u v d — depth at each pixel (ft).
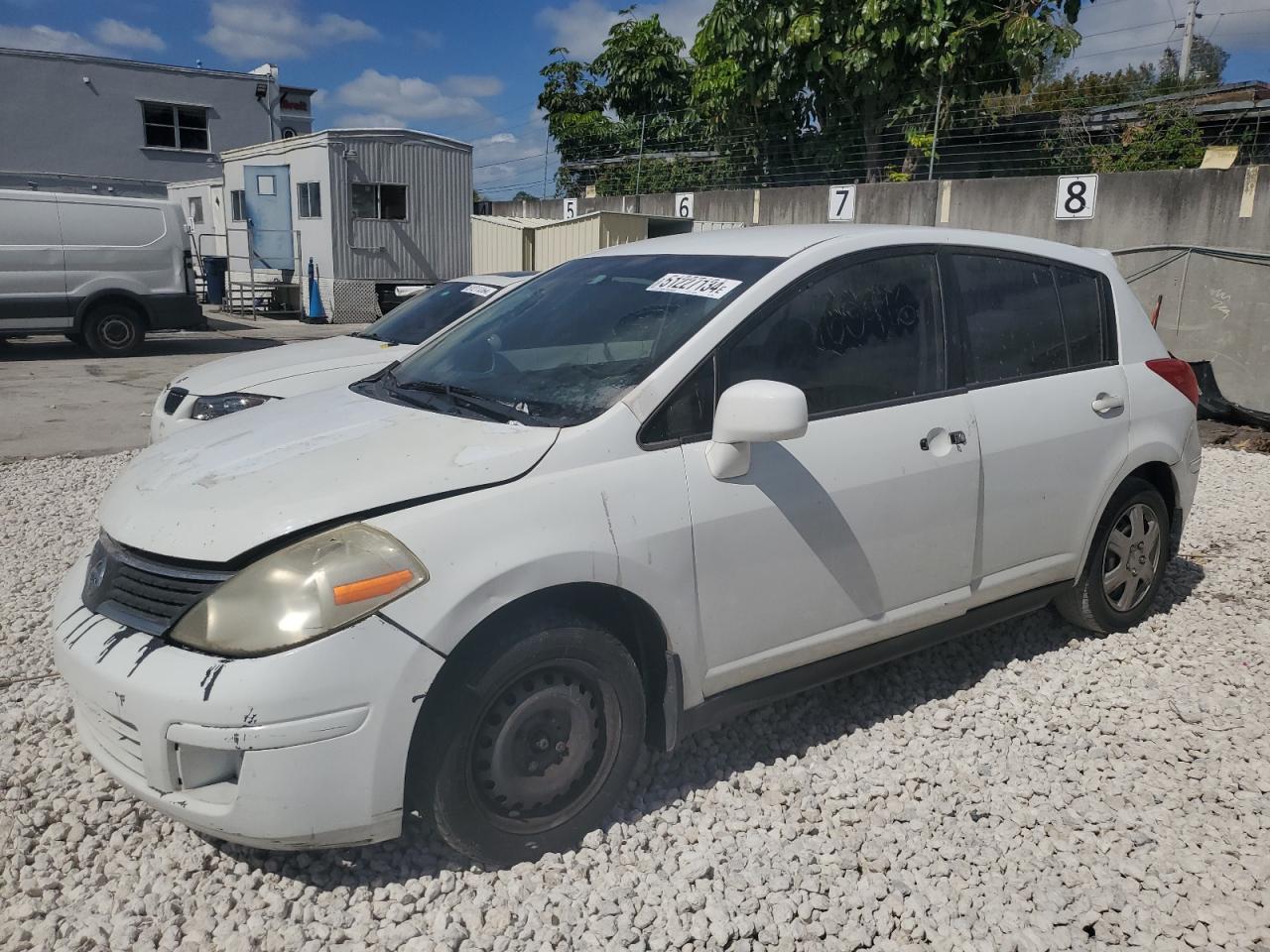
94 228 46.57
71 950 8.09
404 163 67.36
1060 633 14.78
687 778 10.74
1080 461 12.98
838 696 12.74
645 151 65.31
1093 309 13.73
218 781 8.15
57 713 11.85
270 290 71.31
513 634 8.71
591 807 9.48
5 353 49.60
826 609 10.75
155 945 8.24
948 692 12.98
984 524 12.02
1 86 83.15
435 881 8.83
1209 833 9.81
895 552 11.18
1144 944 8.32
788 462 10.23
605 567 9.00
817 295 10.94
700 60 53.67
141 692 8.01
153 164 91.45
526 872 9.02
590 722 9.34
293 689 7.74
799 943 8.32
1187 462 14.78
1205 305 34.83
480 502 8.65
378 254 67.72
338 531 8.28
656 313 10.78
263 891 8.82
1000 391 12.21
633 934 8.30
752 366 10.29
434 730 8.44
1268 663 13.65
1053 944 8.29
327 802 7.97
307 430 10.19
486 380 10.96
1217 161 35.19
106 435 30.42
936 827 9.92
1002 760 11.18
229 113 94.43
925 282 11.89
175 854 9.36
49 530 19.85
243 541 8.25
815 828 9.85
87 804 10.12
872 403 11.10
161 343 55.11
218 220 80.18
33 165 85.76
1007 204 39.83
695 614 9.72
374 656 7.95
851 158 50.03
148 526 8.82
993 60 44.11
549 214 70.33
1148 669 13.51
